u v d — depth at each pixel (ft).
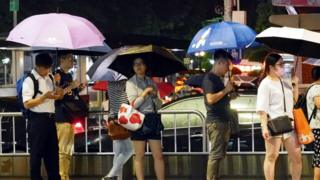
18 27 40.19
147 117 39.99
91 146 44.32
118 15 129.39
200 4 134.51
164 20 134.62
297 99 41.45
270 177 39.06
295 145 39.24
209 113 39.78
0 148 44.21
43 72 39.40
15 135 44.42
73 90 41.73
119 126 41.55
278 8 110.93
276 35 39.11
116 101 42.14
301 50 41.45
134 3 130.41
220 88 39.47
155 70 43.19
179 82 67.46
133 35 63.87
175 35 135.74
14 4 75.77
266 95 38.42
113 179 42.27
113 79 42.34
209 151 41.57
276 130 38.19
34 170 39.55
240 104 46.06
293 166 39.55
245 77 61.98
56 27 39.50
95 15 126.21
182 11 134.62
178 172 43.32
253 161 42.96
